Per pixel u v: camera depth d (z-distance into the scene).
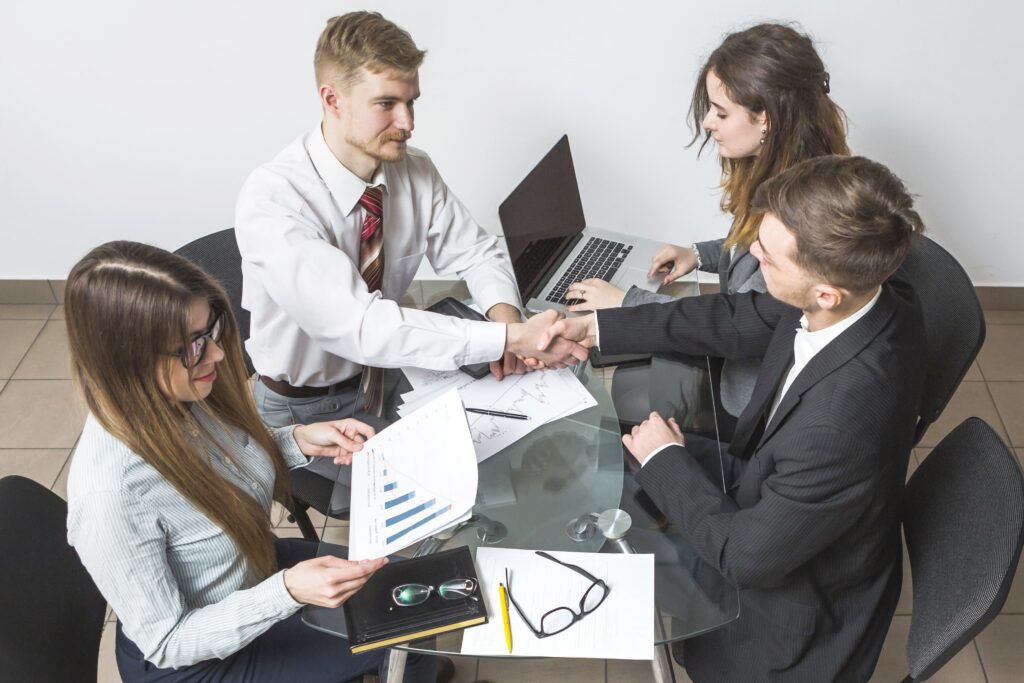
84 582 1.58
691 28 2.63
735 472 1.79
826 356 1.39
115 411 1.31
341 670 1.59
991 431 1.54
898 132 2.82
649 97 2.77
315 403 2.11
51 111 2.81
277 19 2.62
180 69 2.72
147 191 3.02
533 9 2.60
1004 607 2.25
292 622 1.62
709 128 1.89
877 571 1.55
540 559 1.48
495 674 2.14
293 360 2.02
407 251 2.13
